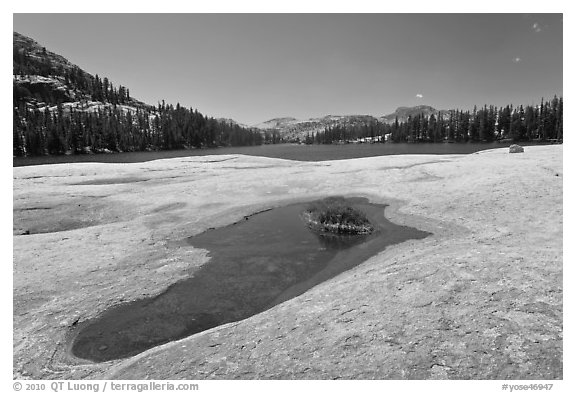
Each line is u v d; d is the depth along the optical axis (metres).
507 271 10.27
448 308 8.59
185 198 26.62
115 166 43.62
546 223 16.48
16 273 13.68
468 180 27.14
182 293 12.64
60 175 36.91
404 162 41.38
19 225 21.11
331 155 90.44
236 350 8.02
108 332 10.20
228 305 11.77
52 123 125.31
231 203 25.44
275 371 7.09
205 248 17.19
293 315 9.39
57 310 11.19
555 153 37.09
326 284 12.61
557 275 9.80
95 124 138.62
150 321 10.80
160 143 158.62
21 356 9.02
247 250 16.94
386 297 9.59
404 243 17.11
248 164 47.25
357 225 19.66
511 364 6.61
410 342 7.46
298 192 29.03
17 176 35.66
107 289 12.68
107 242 17.44
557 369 6.42
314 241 18.20
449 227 18.48
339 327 8.38
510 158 35.94
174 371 7.50
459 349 7.11
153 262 15.17
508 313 8.12
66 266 14.41
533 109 133.25
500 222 17.64
